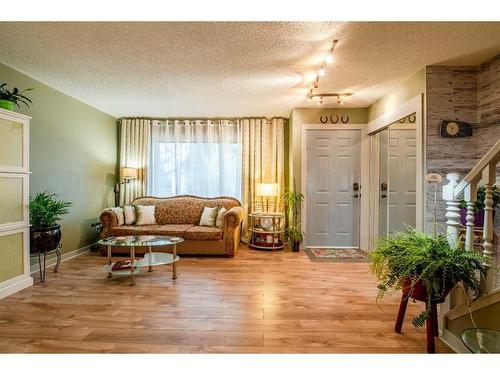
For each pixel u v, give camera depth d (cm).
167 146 541
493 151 170
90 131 461
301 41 248
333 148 472
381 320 230
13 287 277
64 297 270
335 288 298
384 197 434
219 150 539
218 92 390
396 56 275
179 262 396
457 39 241
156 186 540
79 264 379
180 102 440
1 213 266
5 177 269
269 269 363
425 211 295
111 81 350
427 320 179
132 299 267
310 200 477
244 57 280
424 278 165
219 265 381
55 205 320
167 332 208
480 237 234
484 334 153
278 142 532
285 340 199
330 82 347
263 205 531
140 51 269
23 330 209
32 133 344
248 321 226
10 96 276
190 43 253
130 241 334
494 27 222
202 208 499
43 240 306
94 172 473
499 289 168
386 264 190
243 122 536
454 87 294
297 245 456
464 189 197
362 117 463
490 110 279
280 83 353
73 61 293
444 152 293
